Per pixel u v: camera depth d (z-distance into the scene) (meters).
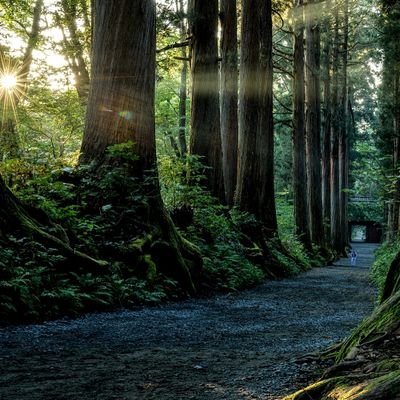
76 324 7.12
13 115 18.27
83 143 12.40
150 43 12.49
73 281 8.62
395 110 26.16
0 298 6.91
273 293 13.12
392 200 25.77
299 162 31.56
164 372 4.74
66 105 20.17
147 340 6.33
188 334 6.86
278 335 6.99
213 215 15.86
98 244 10.09
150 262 10.41
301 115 31.39
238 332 7.17
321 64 40.72
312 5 31.05
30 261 7.86
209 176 18.23
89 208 11.27
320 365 4.71
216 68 18.34
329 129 42.66
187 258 11.80
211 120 18.30
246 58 22.03
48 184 10.76
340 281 17.72
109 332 6.72
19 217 8.55
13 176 11.20
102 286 8.77
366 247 71.69
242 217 20.03
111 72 12.22
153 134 12.48
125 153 11.59
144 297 9.52
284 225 35.56
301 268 23.91
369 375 3.23
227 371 4.80
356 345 4.01
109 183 11.30
